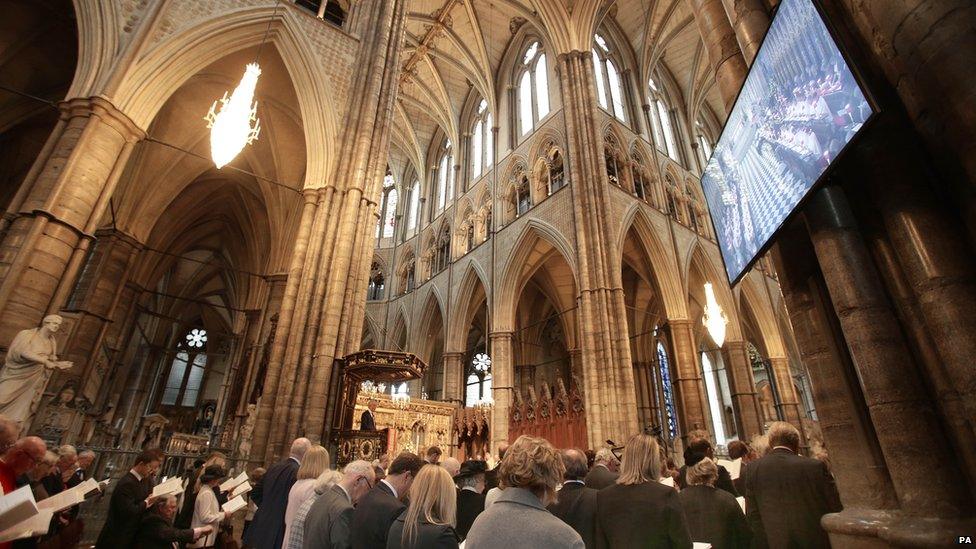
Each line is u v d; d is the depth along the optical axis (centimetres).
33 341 799
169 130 1697
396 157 3650
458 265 2608
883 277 339
